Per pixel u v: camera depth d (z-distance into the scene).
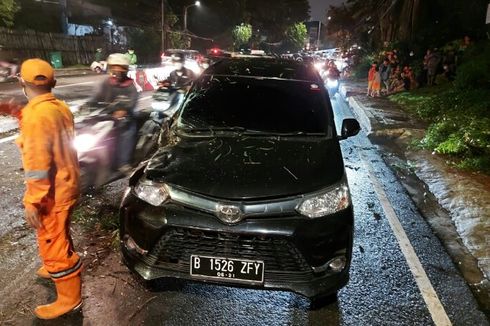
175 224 2.72
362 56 34.94
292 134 3.71
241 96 4.13
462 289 3.51
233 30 56.22
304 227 2.72
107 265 3.57
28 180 2.47
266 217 2.72
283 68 4.73
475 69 11.01
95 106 5.07
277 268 2.75
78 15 33.28
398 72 18.95
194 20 53.75
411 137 9.47
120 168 5.17
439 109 11.50
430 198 5.79
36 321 2.83
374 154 8.19
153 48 37.84
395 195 5.84
